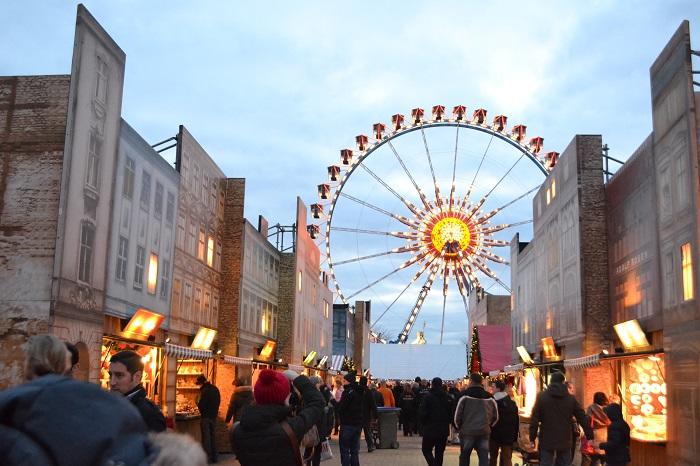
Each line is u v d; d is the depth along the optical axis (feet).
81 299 52.31
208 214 85.92
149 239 66.44
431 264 211.82
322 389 65.92
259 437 20.97
